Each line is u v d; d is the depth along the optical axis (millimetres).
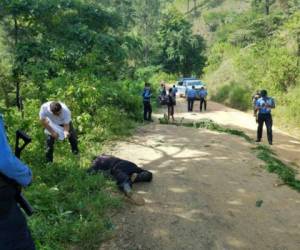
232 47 45281
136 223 5754
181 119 18344
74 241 5070
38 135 9008
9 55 22156
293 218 6410
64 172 7453
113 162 7344
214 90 34406
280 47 28578
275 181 8273
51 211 5801
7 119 9102
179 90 34469
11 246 2529
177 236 5461
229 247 5289
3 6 20766
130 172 7277
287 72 23891
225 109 25172
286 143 13961
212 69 45125
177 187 7375
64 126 8039
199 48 63469
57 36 20594
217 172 8609
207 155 10055
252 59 32781
